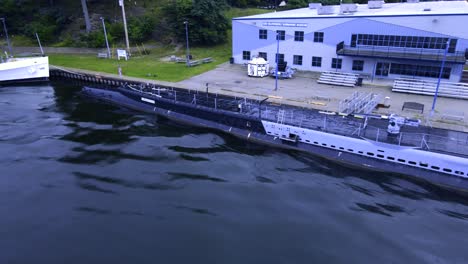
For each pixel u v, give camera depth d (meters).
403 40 43.38
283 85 43.69
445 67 41.00
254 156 26.92
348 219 19.19
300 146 27.61
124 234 17.89
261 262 16.06
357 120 29.08
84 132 31.38
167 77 47.78
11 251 16.92
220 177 23.42
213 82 45.00
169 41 71.00
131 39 72.62
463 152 23.03
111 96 41.44
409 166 23.81
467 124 30.14
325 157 26.44
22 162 25.58
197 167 24.73
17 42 76.50
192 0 66.69
